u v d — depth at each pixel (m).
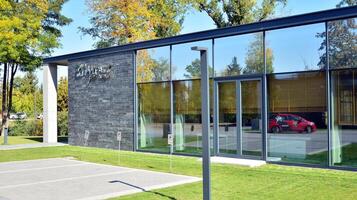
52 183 11.61
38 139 28.12
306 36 13.28
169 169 13.57
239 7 36.22
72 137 22.67
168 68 17.59
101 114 20.77
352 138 12.24
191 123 16.69
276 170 12.66
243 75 14.98
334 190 9.69
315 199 8.88
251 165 13.56
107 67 20.36
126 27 34.34
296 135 13.57
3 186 11.27
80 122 22.14
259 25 14.34
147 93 18.55
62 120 32.41
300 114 13.48
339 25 12.49
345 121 12.41
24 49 30.52
